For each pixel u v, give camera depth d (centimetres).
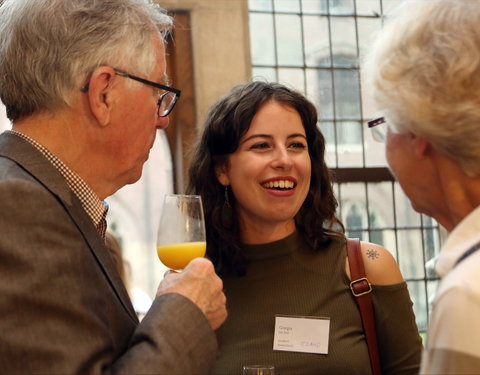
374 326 223
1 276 135
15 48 163
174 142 552
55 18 163
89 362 135
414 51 127
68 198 155
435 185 133
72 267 141
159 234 194
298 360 215
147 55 172
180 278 158
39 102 161
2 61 165
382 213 623
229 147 234
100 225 171
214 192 243
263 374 168
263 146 231
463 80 121
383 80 130
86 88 162
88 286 144
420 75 125
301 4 608
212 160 242
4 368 132
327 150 613
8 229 137
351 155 618
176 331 147
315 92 610
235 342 223
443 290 111
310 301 226
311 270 231
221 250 238
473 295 107
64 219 145
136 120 169
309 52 610
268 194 228
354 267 229
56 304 136
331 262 232
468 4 125
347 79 616
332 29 613
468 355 105
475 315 106
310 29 609
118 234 1692
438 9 128
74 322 137
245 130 230
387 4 620
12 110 165
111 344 143
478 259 111
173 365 141
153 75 174
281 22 603
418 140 131
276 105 232
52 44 161
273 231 235
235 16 554
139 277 1683
